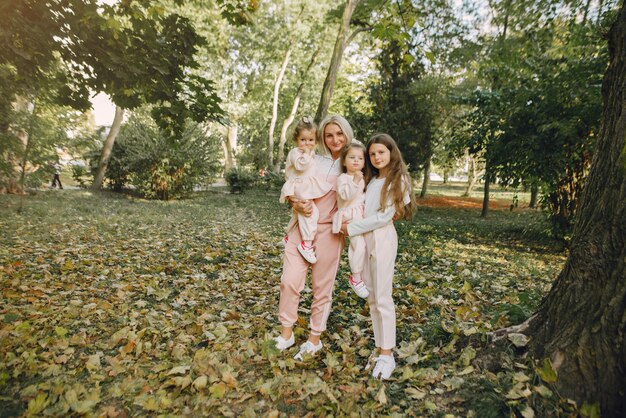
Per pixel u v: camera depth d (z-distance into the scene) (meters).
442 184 45.44
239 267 5.72
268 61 27.89
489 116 9.37
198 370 2.67
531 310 3.13
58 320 3.52
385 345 2.68
